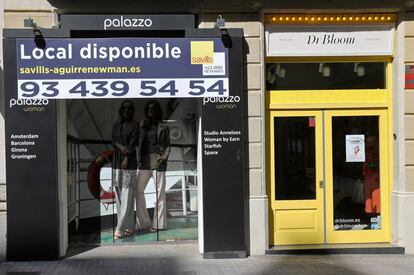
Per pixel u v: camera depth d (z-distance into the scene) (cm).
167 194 876
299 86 840
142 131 869
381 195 850
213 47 784
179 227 874
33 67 761
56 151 764
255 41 802
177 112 871
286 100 838
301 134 840
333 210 845
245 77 802
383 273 709
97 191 862
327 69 842
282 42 826
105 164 863
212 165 786
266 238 809
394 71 834
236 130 786
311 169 842
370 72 849
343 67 845
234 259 781
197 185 862
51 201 762
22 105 759
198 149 822
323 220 842
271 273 704
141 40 776
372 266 747
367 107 841
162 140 871
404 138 818
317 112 841
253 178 805
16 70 759
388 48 836
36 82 761
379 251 822
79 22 769
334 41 830
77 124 852
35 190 760
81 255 798
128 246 856
